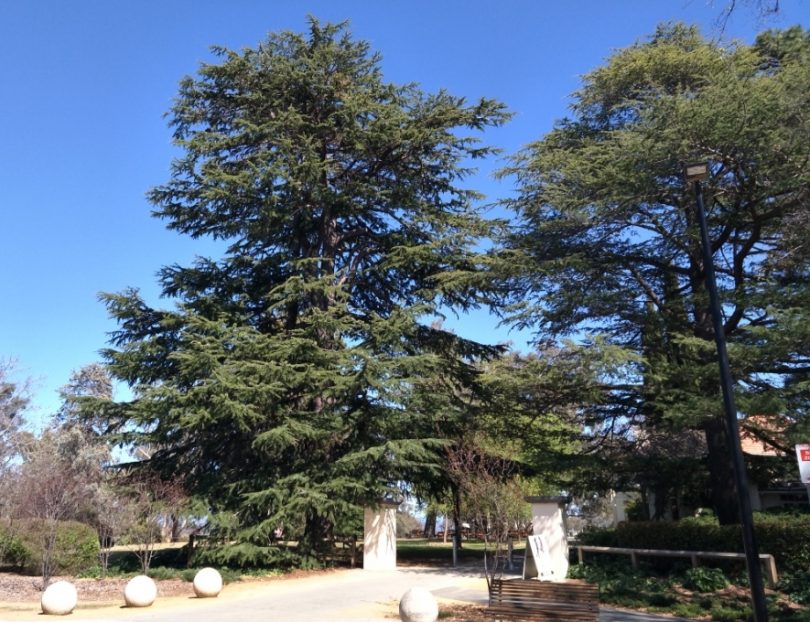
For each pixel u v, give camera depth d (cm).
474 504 1384
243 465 2070
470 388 2370
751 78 1625
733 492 1722
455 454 1675
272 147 2206
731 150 1543
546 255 1980
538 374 1738
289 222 2220
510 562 1933
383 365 1808
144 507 1844
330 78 2289
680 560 1561
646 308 1862
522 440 2109
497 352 2339
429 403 2014
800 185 1487
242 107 2303
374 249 2361
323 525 2027
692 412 1386
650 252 1936
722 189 1662
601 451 2028
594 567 1566
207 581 1471
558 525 1605
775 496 2720
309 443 2002
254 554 1792
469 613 1146
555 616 945
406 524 5534
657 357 1808
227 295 2217
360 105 2119
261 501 1800
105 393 4288
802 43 1520
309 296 2173
